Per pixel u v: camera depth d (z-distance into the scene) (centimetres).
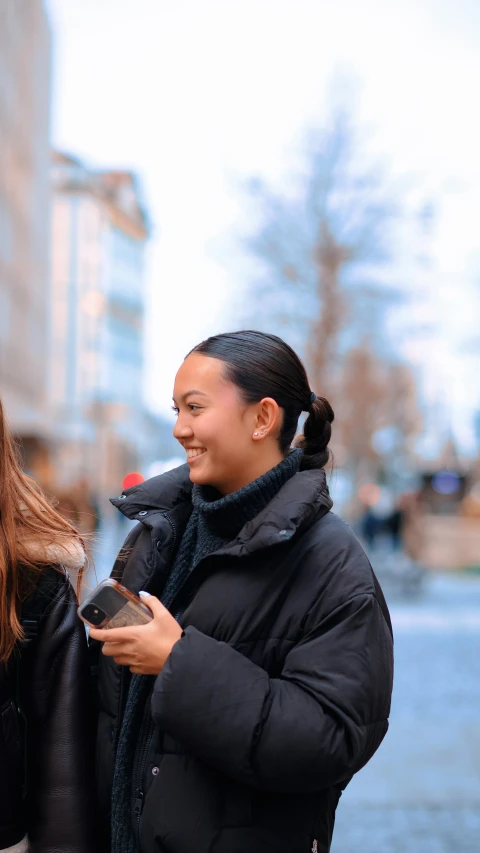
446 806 486
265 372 190
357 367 3266
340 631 179
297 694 175
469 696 762
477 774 543
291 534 179
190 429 191
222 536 194
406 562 1653
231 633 183
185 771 182
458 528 2794
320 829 188
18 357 3853
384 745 607
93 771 195
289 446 198
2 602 185
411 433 4684
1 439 193
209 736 171
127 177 7400
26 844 190
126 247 7438
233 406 189
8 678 189
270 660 183
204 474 192
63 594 195
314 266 2302
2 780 186
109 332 7081
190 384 190
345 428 3428
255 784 174
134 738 191
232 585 184
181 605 193
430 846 427
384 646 183
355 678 176
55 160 6216
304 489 187
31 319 4228
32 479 204
